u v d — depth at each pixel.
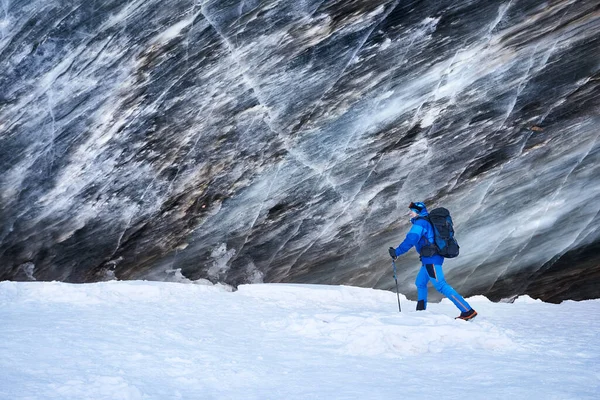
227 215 10.07
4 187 10.45
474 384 3.73
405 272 9.84
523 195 9.48
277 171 9.95
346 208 9.87
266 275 10.02
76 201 10.31
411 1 9.37
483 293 9.75
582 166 9.27
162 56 10.05
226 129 10.01
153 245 10.21
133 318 5.80
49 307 6.35
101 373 3.66
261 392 3.53
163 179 10.15
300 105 9.84
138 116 10.16
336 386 3.70
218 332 5.36
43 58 10.27
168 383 3.61
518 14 9.17
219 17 9.84
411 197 9.72
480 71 9.42
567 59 9.17
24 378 3.45
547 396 3.38
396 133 9.69
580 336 5.44
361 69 9.67
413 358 4.57
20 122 10.39
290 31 9.74
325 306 7.17
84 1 10.10
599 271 9.45
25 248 10.45
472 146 9.52
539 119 9.34
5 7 10.23
